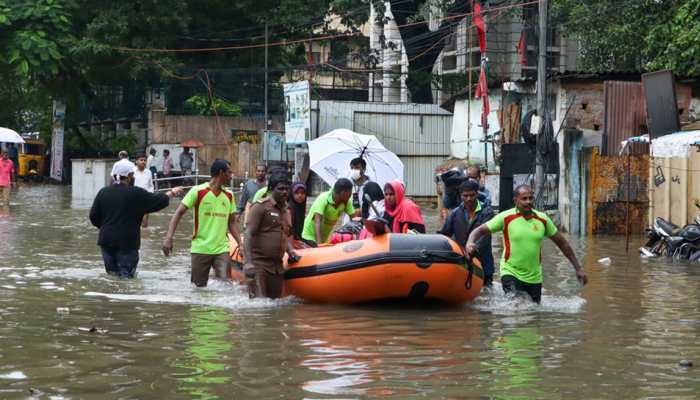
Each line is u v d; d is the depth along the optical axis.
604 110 24.77
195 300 12.17
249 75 50.53
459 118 36.38
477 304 12.23
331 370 8.10
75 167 40.53
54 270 15.13
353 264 11.76
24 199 37.94
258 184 18.89
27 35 43.34
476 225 12.86
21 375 7.83
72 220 26.50
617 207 24.30
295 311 11.48
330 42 50.47
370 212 14.38
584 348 9.24
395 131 39.84
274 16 48.12
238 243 13.80
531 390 7.48
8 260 16.59
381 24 44.59
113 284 13.58
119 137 53.22
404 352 8.95
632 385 7.69
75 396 7.18
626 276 15.60
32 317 10.68
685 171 22.09
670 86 22.05
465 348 9.19
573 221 24.91
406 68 45.12
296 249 13.27
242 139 49.12
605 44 30.31
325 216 14.18
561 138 25.39
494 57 41.38
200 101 49.75
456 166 30.30
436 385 7.61
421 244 11.73
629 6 29.22
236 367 8.18
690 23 25.91
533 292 12.08
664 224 19.22
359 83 51.28
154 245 20.14
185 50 45.91
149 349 8.91
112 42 46.41
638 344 9.48
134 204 14.51
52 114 58.12
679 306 12.17
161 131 48.88
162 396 7.18
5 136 39.88
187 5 48.09
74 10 46.97
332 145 20.12
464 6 40.22
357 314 11.30
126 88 53.84
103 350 8.85
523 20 38.53
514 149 26.61
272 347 9.10
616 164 24.27
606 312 11.62
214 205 13.53
